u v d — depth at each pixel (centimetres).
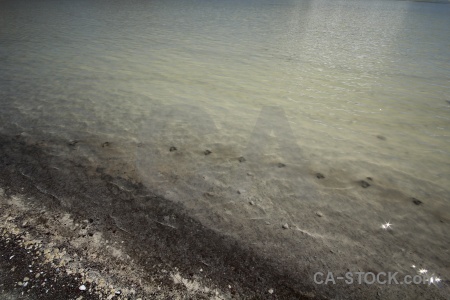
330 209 293
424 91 636
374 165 368
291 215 282
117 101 530
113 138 403
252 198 303
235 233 257
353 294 208
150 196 296
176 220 267
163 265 219
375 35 1319
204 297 197
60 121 444
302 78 710
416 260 240
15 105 492
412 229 272
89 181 312
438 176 349
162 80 659
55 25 1312
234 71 750
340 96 600
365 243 254
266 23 1616
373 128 467
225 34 1262
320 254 240
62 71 689
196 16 1781
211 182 324
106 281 199
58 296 186
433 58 923
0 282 193
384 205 301
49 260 211
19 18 1482
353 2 3484
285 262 231
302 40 1181
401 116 512
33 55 822
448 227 275
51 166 335
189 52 932
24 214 257
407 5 3136
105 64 763
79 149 372
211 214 278
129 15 1723
